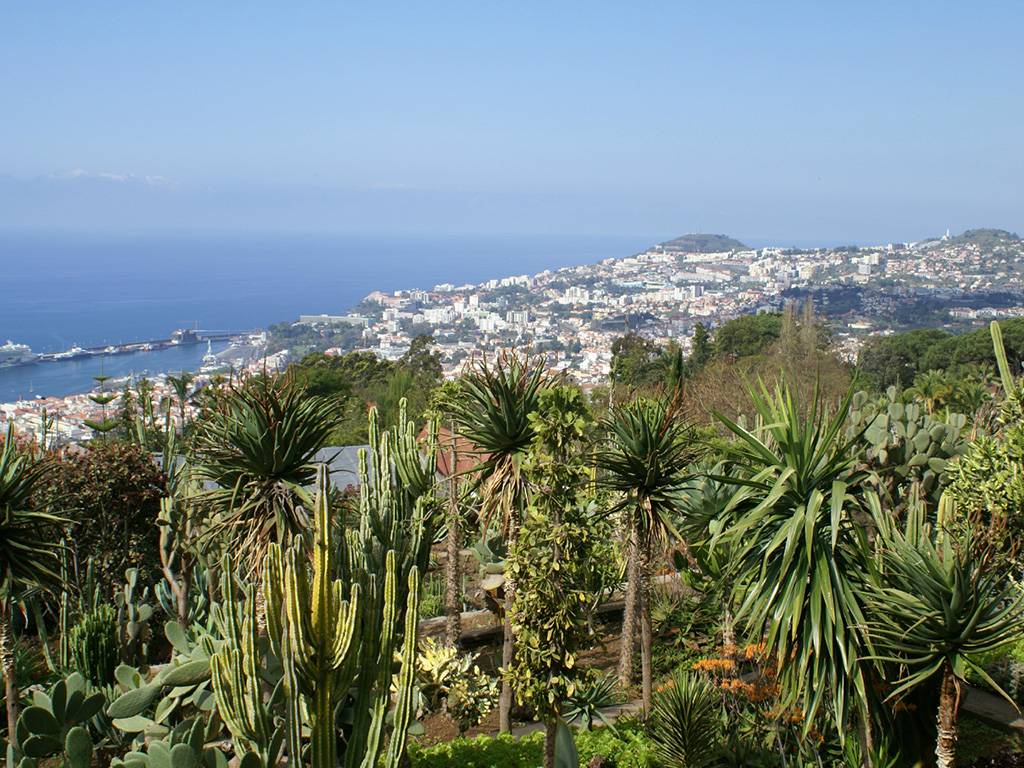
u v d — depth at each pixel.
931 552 7.11
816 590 7.13
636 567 10.39
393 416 27.97
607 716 10.11
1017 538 8.64
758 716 8.81
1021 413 9.77
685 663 11.29
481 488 10.44
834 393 25.55
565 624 7.62
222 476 9.20
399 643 8.77
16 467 8.63
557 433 7.80
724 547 10.38
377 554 8.69
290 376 9.52
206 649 8.14
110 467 12.09
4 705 9.60
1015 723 9.06
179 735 7.21
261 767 6.45
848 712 7.44
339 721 7.85
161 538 11.61
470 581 15.19
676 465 9.91
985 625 6.79
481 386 9.98
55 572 9.32
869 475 7.47
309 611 6.41
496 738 9.80
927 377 28.31
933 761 7.75
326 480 6.71
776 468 7.50
